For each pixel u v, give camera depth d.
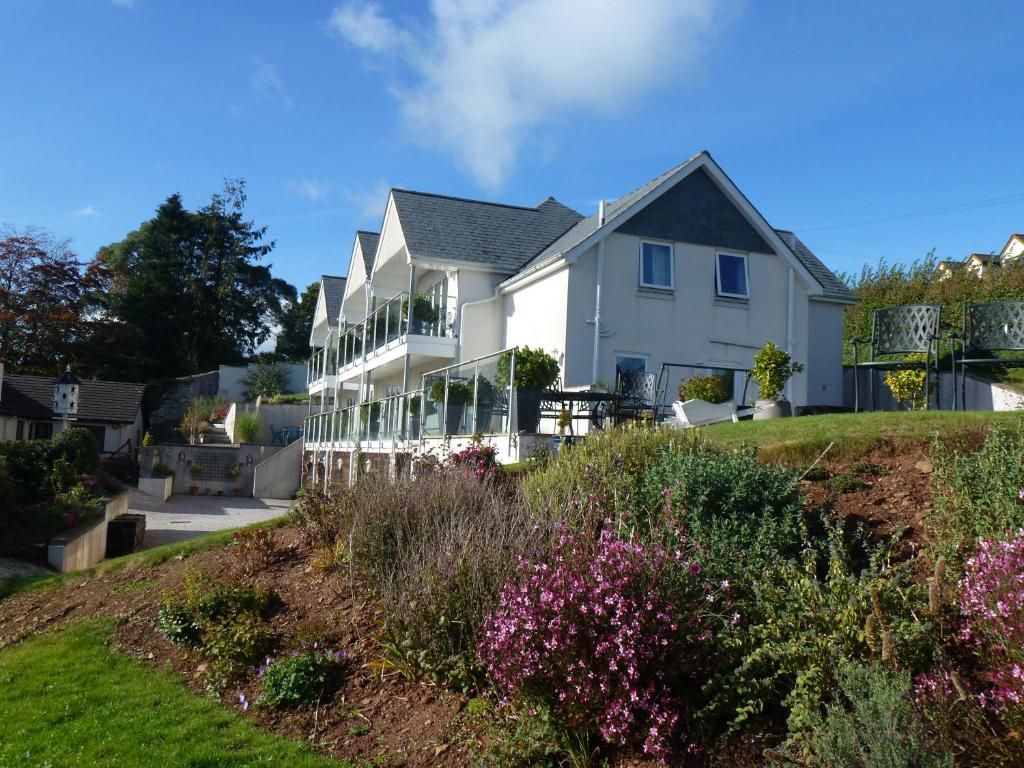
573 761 4.33
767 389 13.77
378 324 25.03
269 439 43.19
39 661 7.59
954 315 22.95
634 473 7.31
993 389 15.94
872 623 3.90
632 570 4.40
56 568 13.45
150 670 7.13
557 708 4.32
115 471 32.94
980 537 4.73
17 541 14.30
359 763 4.98
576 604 4.31
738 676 4.24
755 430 9.21
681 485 6.07
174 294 57.09
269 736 5.55
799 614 4.38
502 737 4.71
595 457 7.73
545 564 4.78
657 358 18.88
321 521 8.97
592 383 18.28
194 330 57.31
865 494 6.79
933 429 7.89
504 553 5.88
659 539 5.13
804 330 20.27
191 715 6.02
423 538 6.96
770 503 6.04
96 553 16.56
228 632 7.01
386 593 6.25
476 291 22.03
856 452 7.81
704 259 19.55
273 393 50.34
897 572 4.93
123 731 5.79
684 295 19.25
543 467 8.75
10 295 43.31
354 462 13.10
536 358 15.18
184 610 7.84
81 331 45.62
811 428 8.88
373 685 5.93
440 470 8.78
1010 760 3.31
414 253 21.36
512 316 21.28
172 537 21.09
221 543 10.62
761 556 5.30
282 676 6.09
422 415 16.98
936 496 5.96
